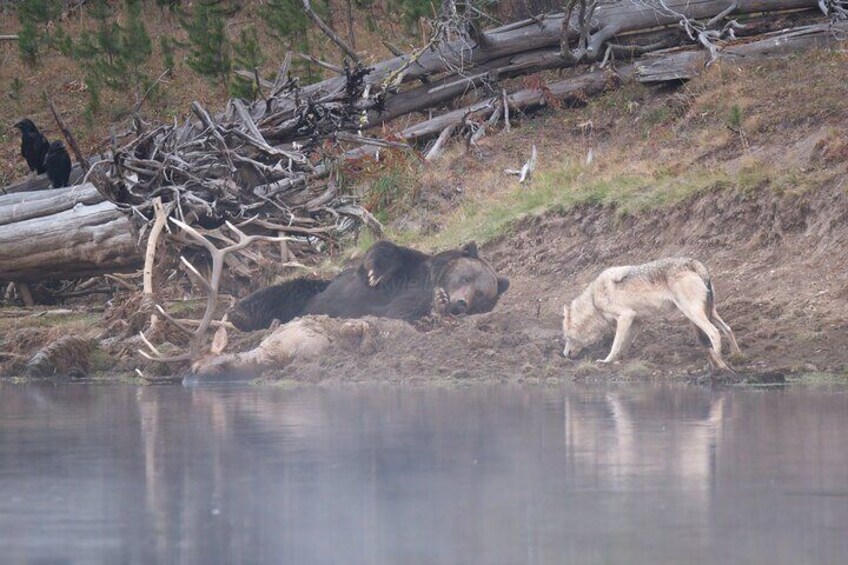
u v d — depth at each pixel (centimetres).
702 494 1978
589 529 1755
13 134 9619
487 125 7344
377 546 1669
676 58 7150
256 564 1586
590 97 7450
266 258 5784
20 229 5766
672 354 4034
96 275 5931
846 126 5597
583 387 3634
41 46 11038
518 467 2230
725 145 5881
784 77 6575
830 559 1575
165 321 4734
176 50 10675
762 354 3944
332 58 9569
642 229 5275
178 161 5828
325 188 6575
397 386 3781
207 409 3228
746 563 1558
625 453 2355
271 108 6631
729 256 4906
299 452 2425
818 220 4753
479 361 4053
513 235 5662
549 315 4731
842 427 2664
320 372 4009
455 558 1600
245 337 4575
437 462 2286
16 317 5722
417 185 6556
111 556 1641
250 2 11162
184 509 1920
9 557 1641
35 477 2206
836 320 4109
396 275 4581
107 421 2998
